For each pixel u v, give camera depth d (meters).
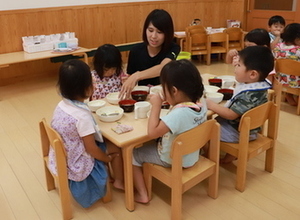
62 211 1.72
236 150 1.91
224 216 1.76
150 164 1.76
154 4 5.64
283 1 5.75
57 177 1.67
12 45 4.32
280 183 2.04
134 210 1.82
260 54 1.80
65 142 1.62
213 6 6.38
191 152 1.60
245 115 1.78
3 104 3.60
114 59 2.10
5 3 4.16
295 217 1.74
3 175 2.19
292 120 3.02
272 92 2.21
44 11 4.50
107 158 1.78
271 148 2.08
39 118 3.18
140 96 1.97
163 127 1.50
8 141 2.70
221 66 5.36
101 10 5.07
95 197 1.78
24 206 1.88
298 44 3.20
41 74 4.74
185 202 1.88
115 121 1.74
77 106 1.60
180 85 1.49
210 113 1.86
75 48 4.31
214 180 1.85
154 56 2.34
